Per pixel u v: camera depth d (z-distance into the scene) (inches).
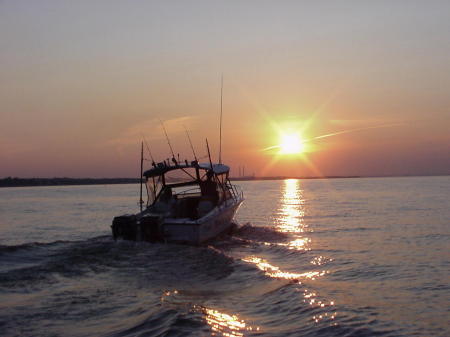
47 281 497.4
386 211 1566.2
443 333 368.2
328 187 4879.4
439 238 922.1
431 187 3959.2
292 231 1037.2
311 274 593.3
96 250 657.6
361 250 783.7
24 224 1337.4
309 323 377.7
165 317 372.5
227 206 857.5
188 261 605.0
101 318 378.9
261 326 366.6
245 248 781.9
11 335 342.3
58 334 344.5
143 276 527.5
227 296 454.6
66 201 2667.3
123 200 2657.5
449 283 543.8
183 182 862.5
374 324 382.9
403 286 528.7
